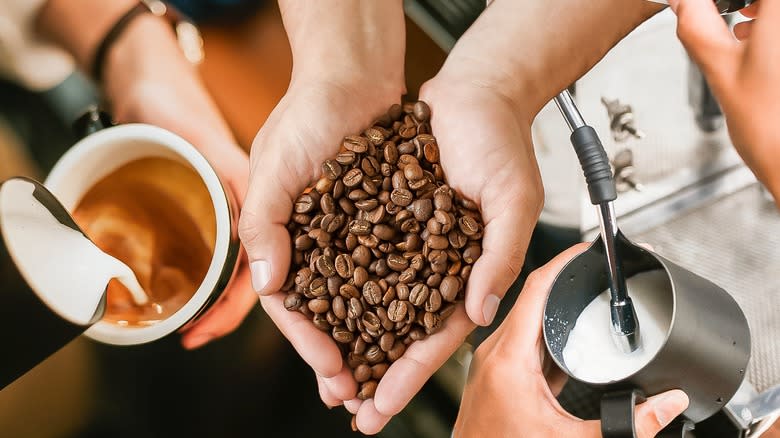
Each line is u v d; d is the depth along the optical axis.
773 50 0.36
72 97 0.57
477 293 0.46
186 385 0.56
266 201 0.48
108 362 0.56
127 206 0.52
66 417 0.55
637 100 0.57
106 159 0.51
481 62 0.52
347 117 0.51
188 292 0.52
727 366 0.41
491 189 0.48
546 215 0.57
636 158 0.58
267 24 0.59
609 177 0.40
